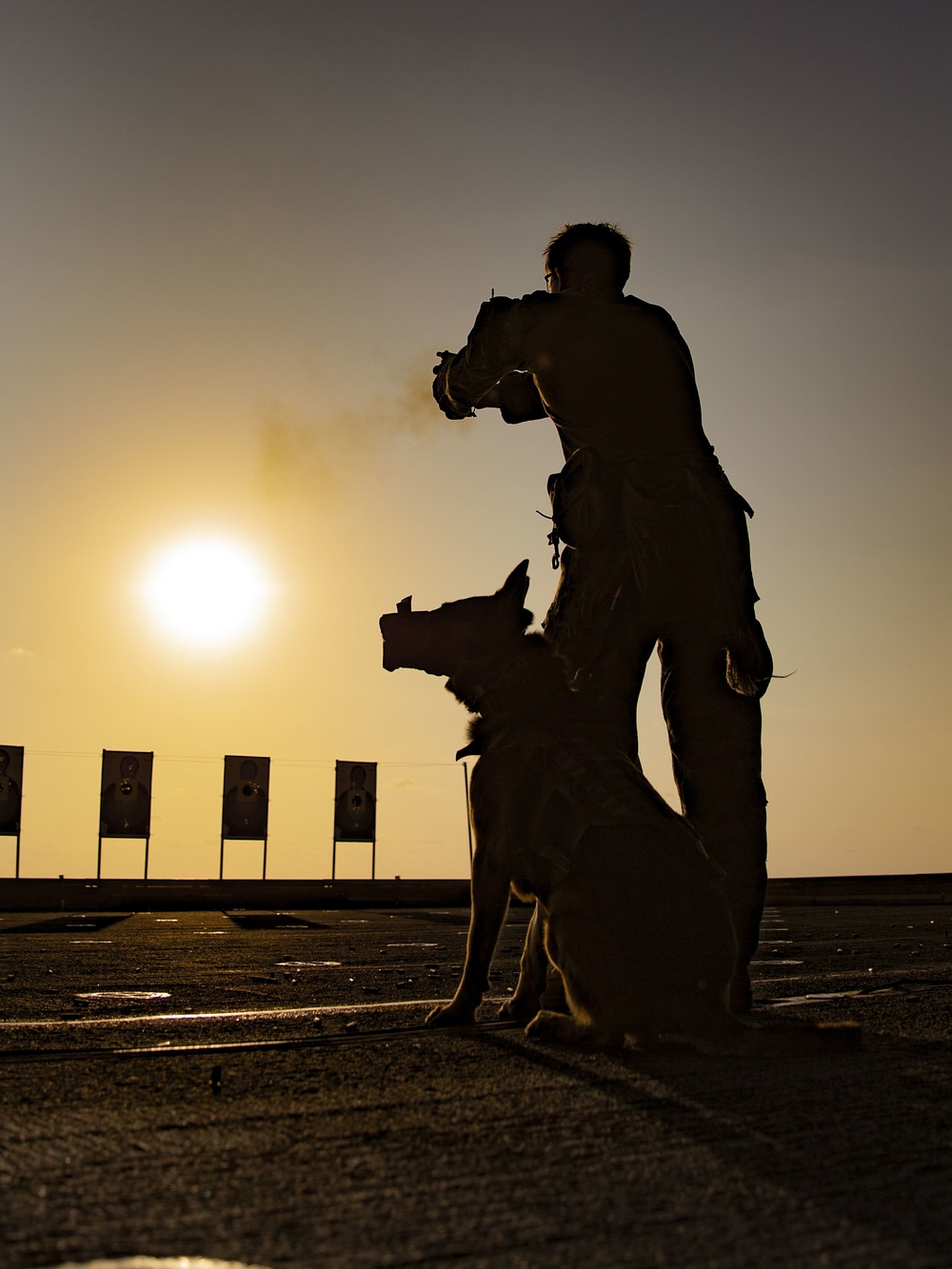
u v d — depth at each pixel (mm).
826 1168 2295
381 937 12461
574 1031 3984
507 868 4328
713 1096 3010
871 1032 4289
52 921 19016
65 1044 4074
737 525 5180
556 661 4641
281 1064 3559
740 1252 1808
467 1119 2744
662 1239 1864
